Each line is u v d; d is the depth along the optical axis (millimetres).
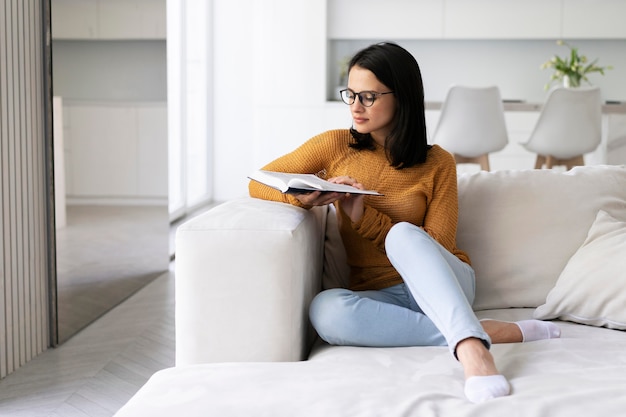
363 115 1979
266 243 1733
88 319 3207
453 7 6570
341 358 1698
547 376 1526
